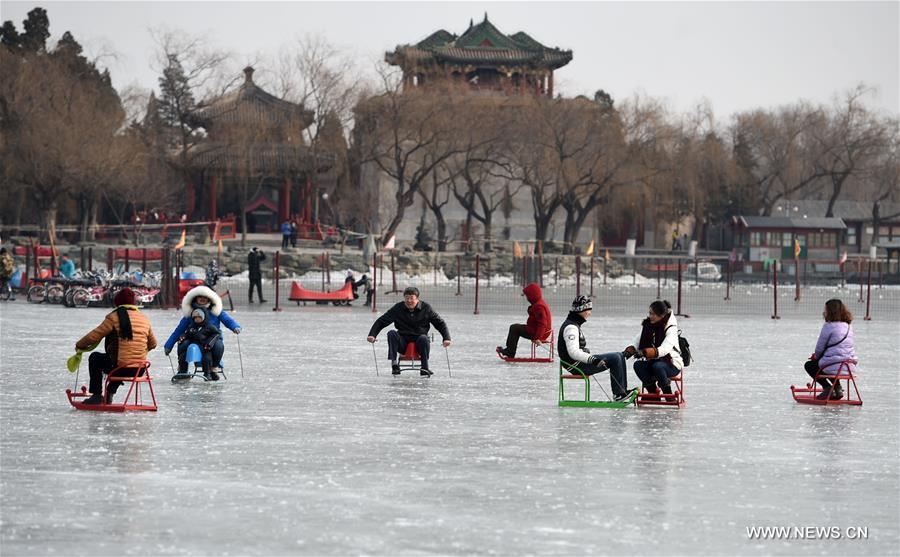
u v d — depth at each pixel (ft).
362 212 525.34
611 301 312.71
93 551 55.21
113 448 80.64
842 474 74.23
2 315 220.43
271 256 428.97
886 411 102.42
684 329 207.41
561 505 64.85
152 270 397.19
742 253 587.27
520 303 292.61
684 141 568.00
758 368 138.51
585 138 508.12
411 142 549.95
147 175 522.47
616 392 103.60
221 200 623.36
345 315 235.81
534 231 601.21
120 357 97.76
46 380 118.83
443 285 402.11
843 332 106.63
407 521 61.11
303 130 552.82
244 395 108.58
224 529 59.21
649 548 56.65
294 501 65.26
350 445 82.64
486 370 132.87
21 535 57.88
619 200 541.34
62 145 456.45
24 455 77.87
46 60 487.61
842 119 647.97
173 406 100.99
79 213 577.43
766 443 85.30
